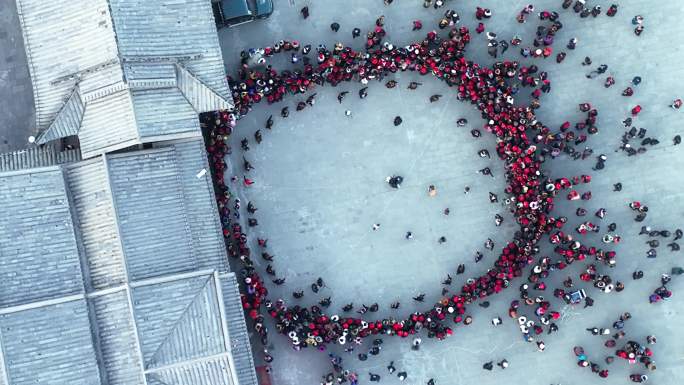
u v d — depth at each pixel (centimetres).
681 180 5162
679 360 5138
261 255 5009
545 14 5122
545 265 4962
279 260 5022
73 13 4059
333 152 5081
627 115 5178
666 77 5188
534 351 5103
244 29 5084
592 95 5166
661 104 5181
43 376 3878
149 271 4147
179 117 4212
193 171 4441
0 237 3984
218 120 4822
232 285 4331
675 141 5147
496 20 5162
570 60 5162
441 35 5147
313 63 5103
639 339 5134
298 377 5006
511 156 4928
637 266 5150
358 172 5091
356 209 5081
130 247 4125
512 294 5091
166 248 4212
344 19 5138
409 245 5094
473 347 5075
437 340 5053
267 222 5025
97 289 4125
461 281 5088
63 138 4450
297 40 5112
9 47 4962
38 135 4181
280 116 5041
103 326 4025
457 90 5081
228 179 4997
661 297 5097
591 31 5175
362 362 5031
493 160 5116
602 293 5131
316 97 5069
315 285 4978
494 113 4916
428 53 4950
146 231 4181
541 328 5016
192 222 4397
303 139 5062
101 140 4138
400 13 5150
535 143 5050
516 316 5038
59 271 4069
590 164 5134
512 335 5091
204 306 4078
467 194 5119
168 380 3969
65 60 4103
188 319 4038
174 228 4253
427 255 5097
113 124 4109
